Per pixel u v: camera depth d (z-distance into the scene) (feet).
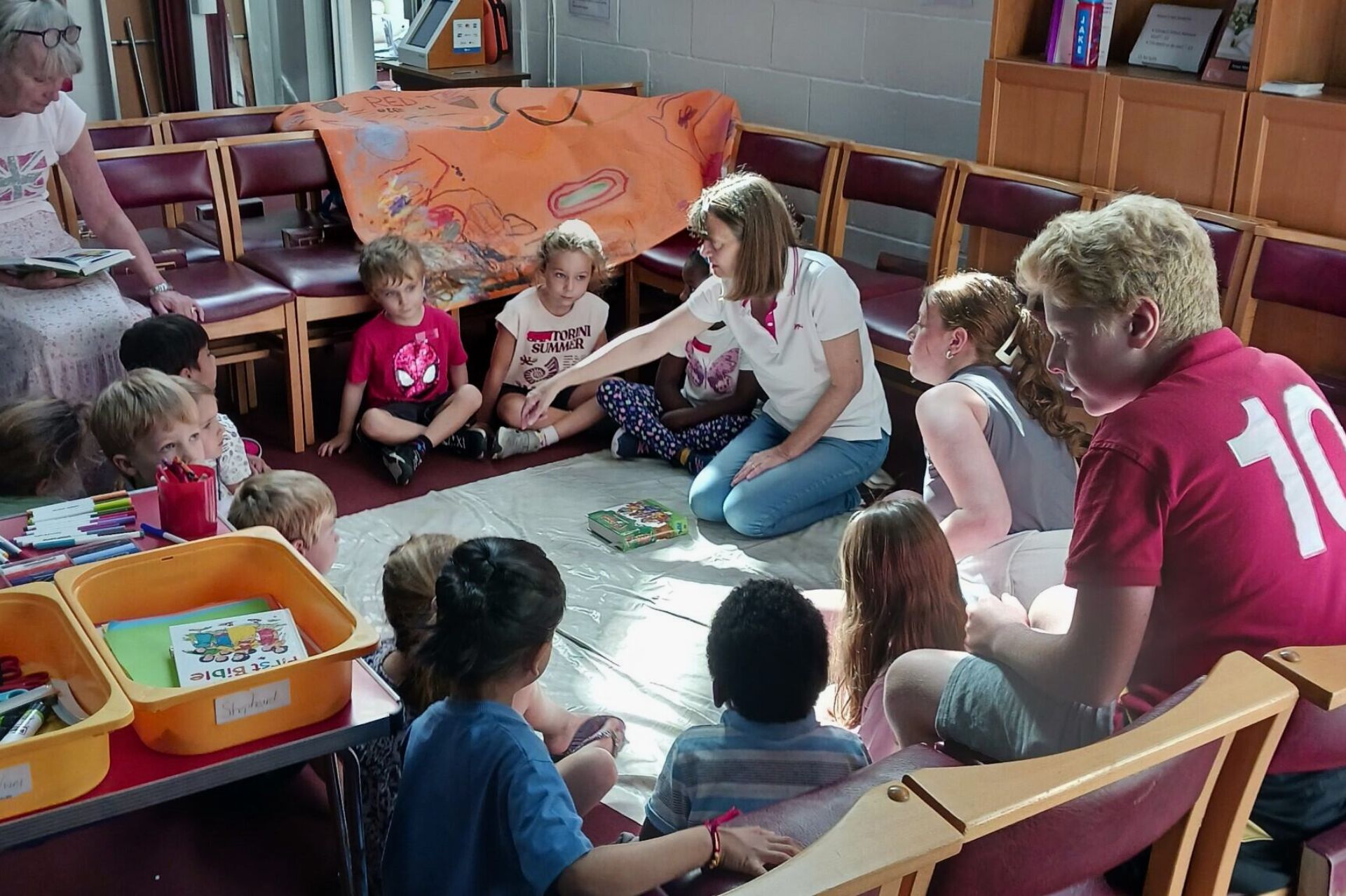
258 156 12.47
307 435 12.12
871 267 14.64
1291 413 4.76
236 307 11.31
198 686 4.29
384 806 6.22
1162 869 4.54
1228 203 10.49
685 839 4.55
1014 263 12.46
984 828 3.62
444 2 17.47
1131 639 4.65
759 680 5.29
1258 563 4.62
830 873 3.43
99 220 11.02
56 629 4.75
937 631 6.39
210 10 17.42
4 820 4.01
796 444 10.51
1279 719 4.26
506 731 4.97
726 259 9.95
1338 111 9.59
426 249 12.89
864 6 13.85
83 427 7.70
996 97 12.00
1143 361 4.86
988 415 7.50
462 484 11.48
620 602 9.46
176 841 6.57
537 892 4.62
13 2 9.57
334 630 4.83
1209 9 10.99
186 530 5.81
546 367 12.32
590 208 13.80
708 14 15.61
